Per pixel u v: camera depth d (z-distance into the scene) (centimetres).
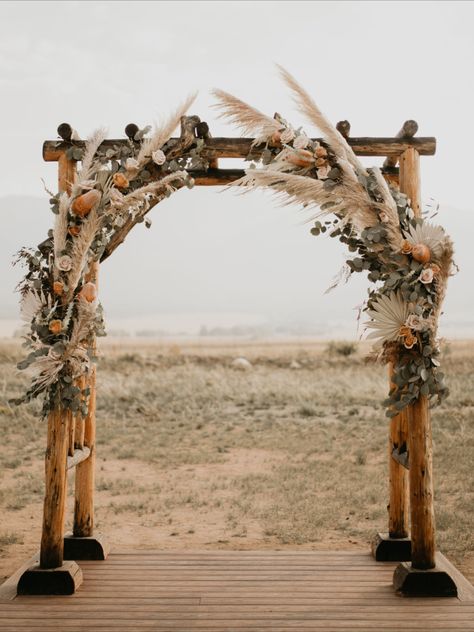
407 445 500
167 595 440
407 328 445
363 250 479
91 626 391
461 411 1597
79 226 462
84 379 492
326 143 480
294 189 463
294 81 465
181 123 489
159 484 964
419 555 447
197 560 511
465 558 618
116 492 912
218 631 385
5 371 2384
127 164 469
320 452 1191
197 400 1945
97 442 1292
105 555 515
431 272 446
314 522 750
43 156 499
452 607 420
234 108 471
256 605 423
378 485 931
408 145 496
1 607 420
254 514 792
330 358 3572
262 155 481
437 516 754
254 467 1079
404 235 461
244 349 6275
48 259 471
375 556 512
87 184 461
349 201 458
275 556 521
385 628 388
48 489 453
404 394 452
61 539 455
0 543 680
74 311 462
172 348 5041
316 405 1858
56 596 438
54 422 454
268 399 1955
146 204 488
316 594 442
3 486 952
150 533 717
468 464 1049
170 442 1299
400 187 502
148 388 2108
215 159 511
